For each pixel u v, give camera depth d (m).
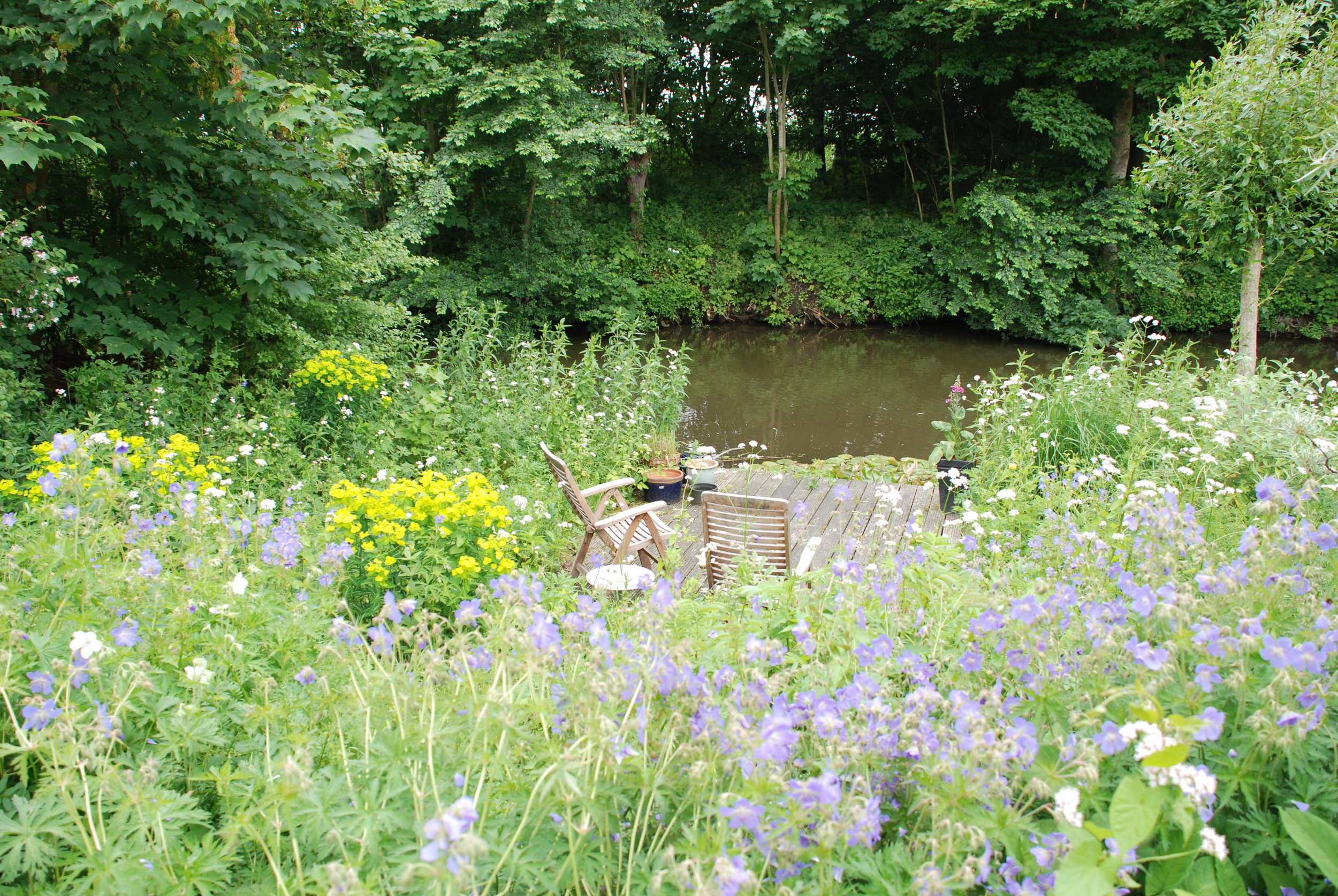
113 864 1.49
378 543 3.88
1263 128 6.95
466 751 1.66
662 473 7.11
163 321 6.45
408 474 6.32
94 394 5.83
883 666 1.87
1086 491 4.54
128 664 1.85
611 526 5.11
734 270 22.50
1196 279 19.98
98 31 5.35
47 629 2.21
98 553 2.69
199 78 6.08
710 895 1.18
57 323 6.32
